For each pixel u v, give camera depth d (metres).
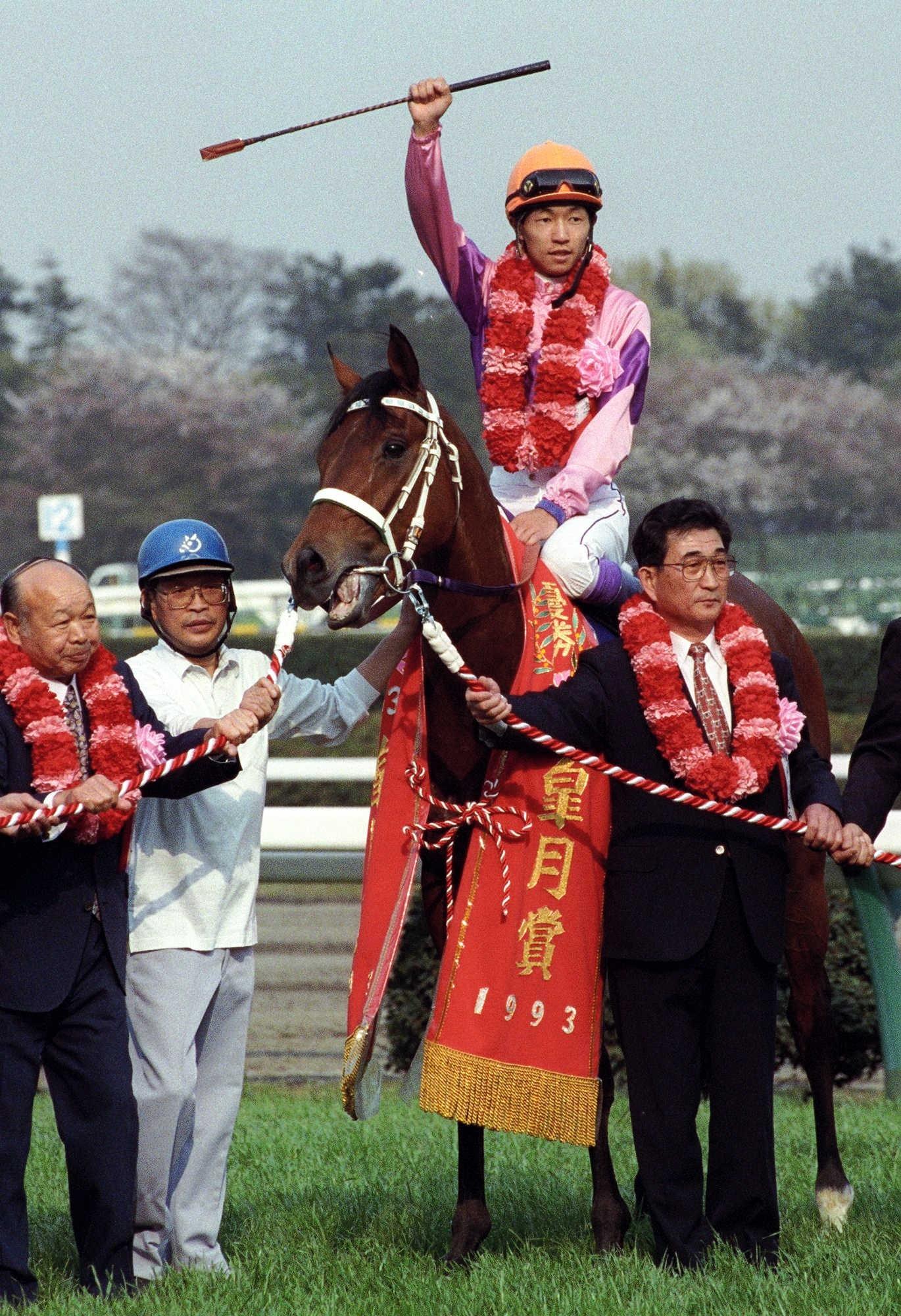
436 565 14.73
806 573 131.12
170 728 14.93
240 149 16.48
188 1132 14.95
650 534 14.51
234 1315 13.02
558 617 15.25
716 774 13.98
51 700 13.75
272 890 44.62
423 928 25.59
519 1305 13.07
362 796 52.91
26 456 198.75
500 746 14.48
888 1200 17.14
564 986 14.28
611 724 14.47
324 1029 29.25
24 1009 13.52
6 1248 13.51
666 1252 14.18
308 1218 16.52
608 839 14.57
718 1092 14.39
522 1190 17.44
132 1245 14.02
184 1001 14.62
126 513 196.25
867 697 68.81
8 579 13.97
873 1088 27.11
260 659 15.77
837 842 14.14
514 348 16.53
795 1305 12.97
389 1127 21.78
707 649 14.73
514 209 16.67
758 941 14.18
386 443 14.08
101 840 13.91
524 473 16.84
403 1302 13.27
